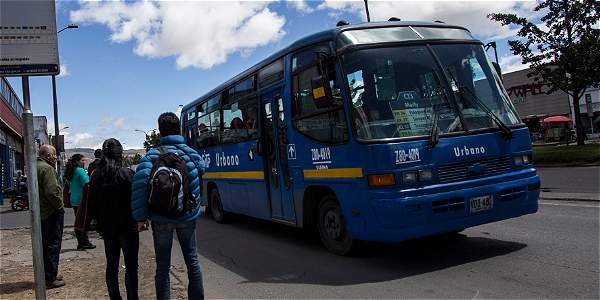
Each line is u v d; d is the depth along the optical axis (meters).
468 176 6.23
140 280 6.79
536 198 6.70
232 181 10.93
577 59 22.09
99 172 5.24
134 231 5.16
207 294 6.05
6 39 4.54
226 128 11.23
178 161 4.71
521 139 6.69
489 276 5.76
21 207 22.06
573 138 39.84
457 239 7.70
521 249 6.82
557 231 7.79
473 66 6.93
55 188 6.46
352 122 6.39
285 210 8.45
